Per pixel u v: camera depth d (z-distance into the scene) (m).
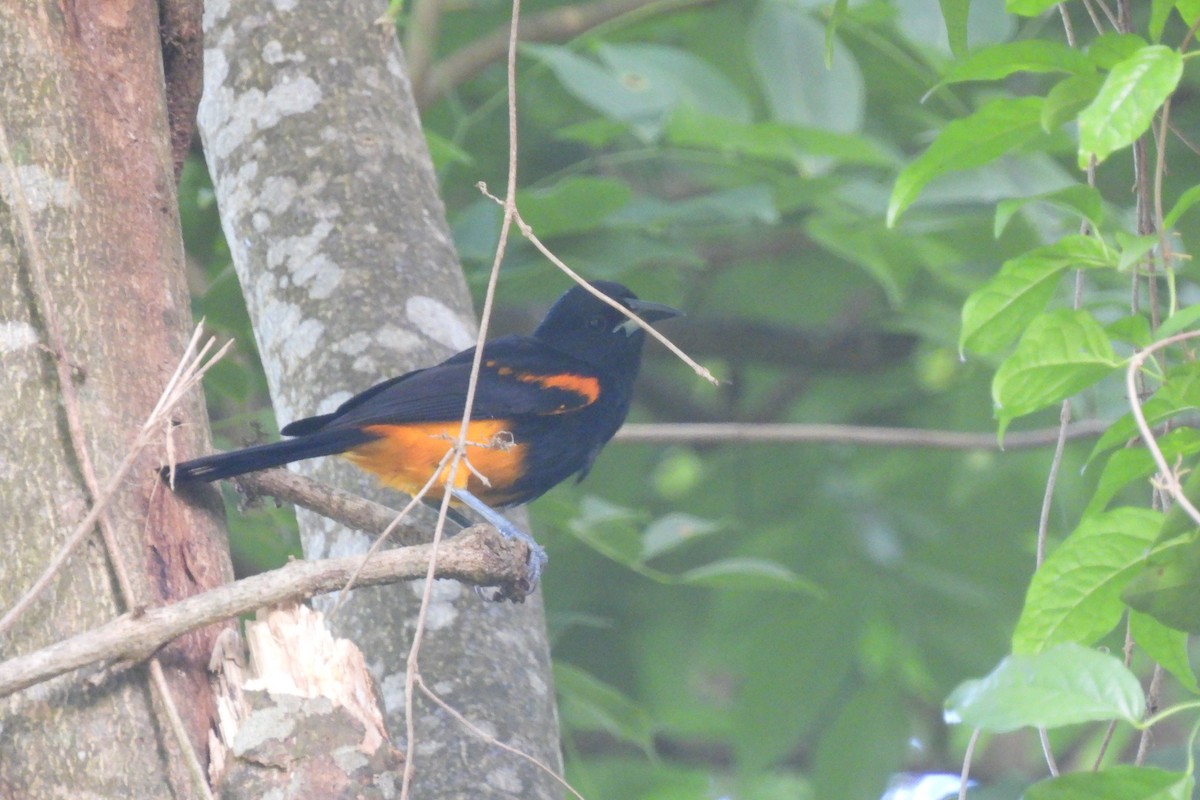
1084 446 17.36
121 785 5.88
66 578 6.17
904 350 19.97
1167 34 16.23
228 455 6.73
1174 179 16.23
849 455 18.98
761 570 12.65
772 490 18.91
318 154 9.95
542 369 11.38
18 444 6.36
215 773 6.05
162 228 7.21
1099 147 5.86
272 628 6.33
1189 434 7.02
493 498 11.30
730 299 20.39
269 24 10.26
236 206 10.02
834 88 14.84
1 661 6.00
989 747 19.78
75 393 6.53
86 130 7.05
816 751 16.22
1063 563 6.99
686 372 21.88
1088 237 7.05
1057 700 5.66
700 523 13.04
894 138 18.12
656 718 18.69
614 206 13.70
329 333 9.59
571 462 11.56
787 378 21.28
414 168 10.21
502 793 8.24
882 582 16.84
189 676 6.22
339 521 7.78
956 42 7.98
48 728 5.91
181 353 7.01
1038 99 7.20
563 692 13.62
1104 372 6.80
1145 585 6.54
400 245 9.84
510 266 14.82
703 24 18.39
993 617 16.70
